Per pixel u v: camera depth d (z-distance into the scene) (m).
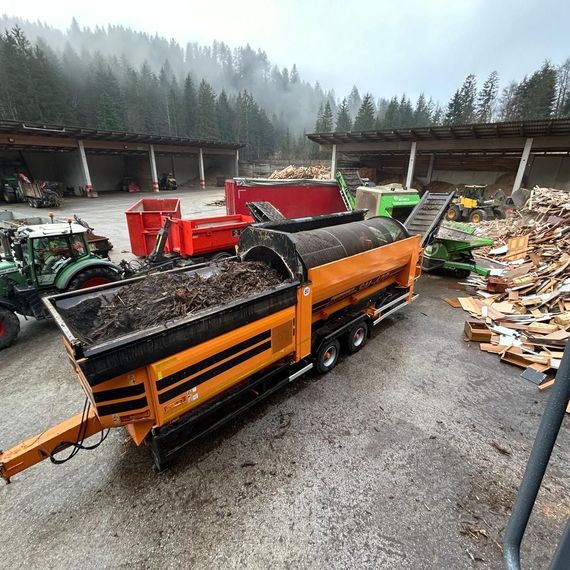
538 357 5.38
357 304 5.55
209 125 56.75
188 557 2.73
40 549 2.79
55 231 6.48
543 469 1.16
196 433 3.55
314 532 2.91
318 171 32.53
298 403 4.50
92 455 3.71
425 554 2.74
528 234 12.09
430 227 8.44
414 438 3.92
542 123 15.78
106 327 3.02
